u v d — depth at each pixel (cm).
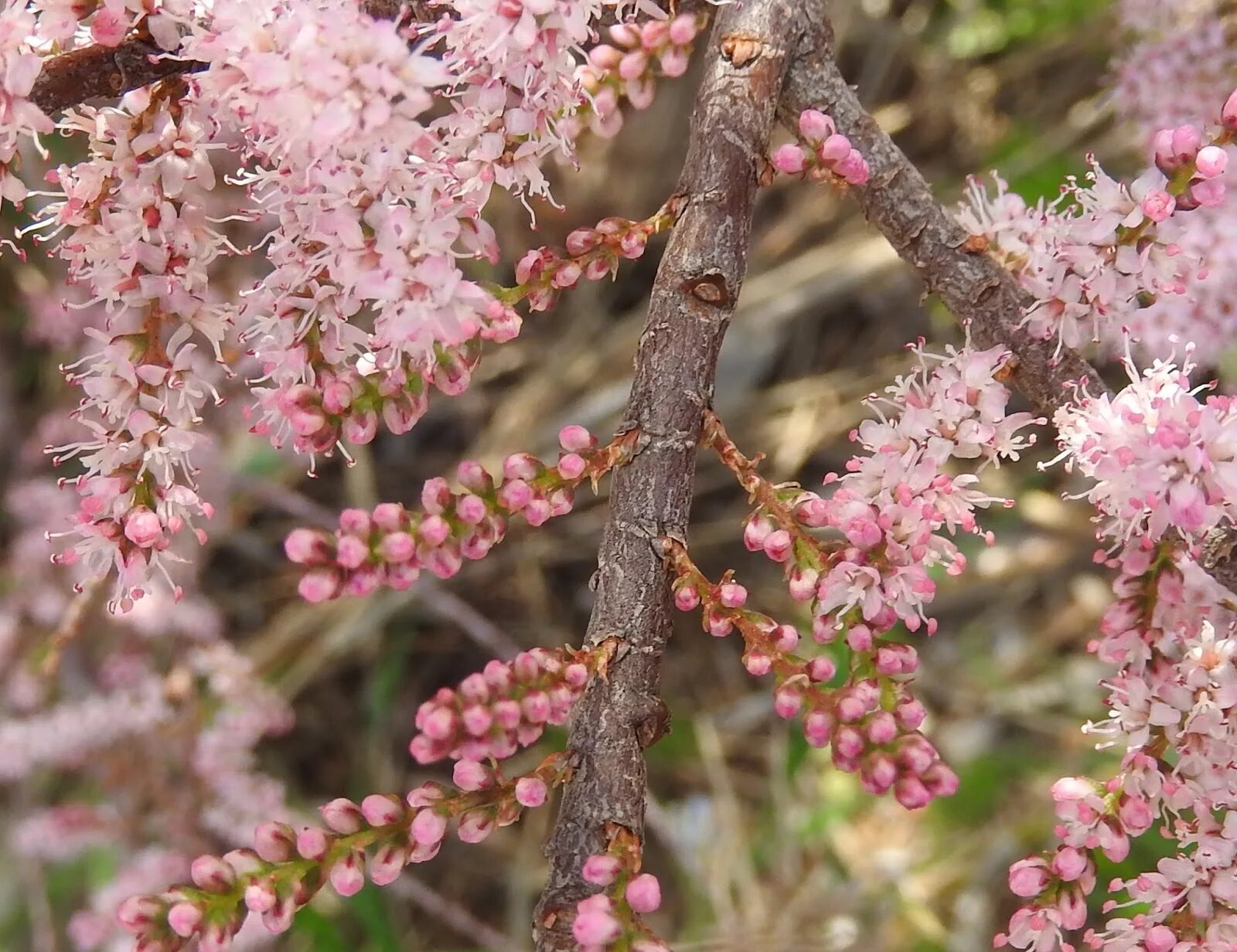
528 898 23
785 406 25
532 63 10
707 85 11
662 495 11
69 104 11
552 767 10
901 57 25
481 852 24
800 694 10
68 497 23
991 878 22
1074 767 23
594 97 12
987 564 25
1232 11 15
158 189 11
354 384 10
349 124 10
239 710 21
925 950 21
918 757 10
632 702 10
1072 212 12
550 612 25
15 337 26
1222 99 15
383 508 10
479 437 26
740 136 11
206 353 21
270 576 26
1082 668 24
